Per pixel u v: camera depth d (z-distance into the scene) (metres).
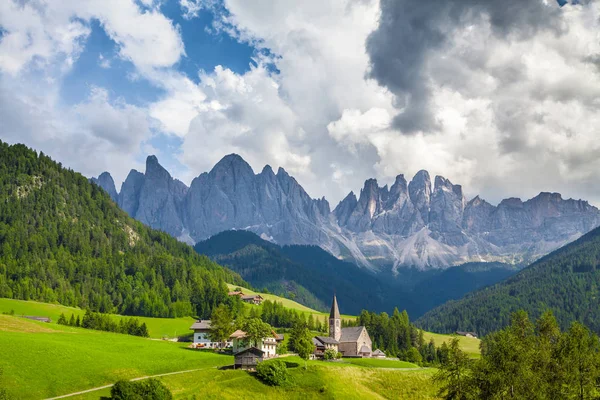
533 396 89.38
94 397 116.12
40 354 133.75
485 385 92.81
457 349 103.44
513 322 131.12
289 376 144.00
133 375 135.00
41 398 113.31
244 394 133.12
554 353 100.56
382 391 147.62
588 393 94.00
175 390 130.62
